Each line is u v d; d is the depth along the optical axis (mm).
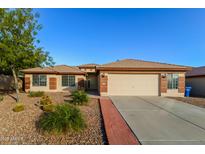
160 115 8156
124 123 6715
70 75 21844
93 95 16922
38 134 5586
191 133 5574
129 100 13242
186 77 21297
